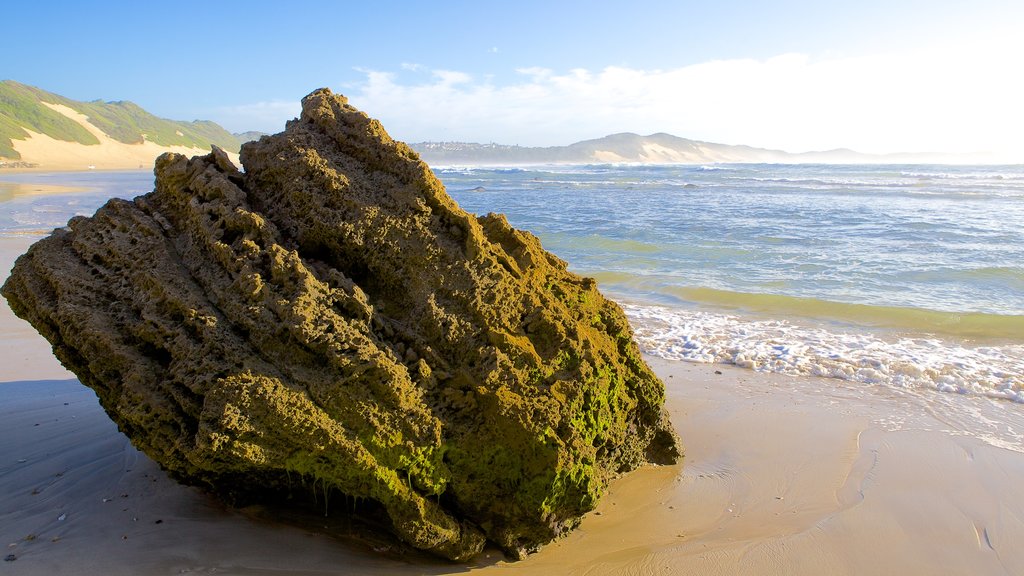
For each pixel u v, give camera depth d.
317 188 5.02
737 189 39.81
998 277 13.12
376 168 5.27
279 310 4.30
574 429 4.30
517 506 4.32
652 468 5.70
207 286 4.57
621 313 5.59
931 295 11.95
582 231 21.25
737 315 11.10
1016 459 5.83
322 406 4.03
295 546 4.32
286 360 4.18
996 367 8.21
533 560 4.43
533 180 58.81
